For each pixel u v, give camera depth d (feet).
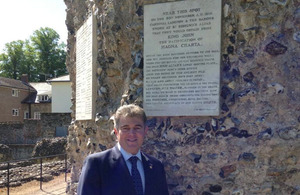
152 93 12.27
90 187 8.33
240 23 11.32
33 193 24.13
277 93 10.93
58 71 168.76
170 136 12.03
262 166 10.80
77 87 19.67
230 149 11.19
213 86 11.39
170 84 12.00
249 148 10.98
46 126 81.51
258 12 11.16
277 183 10.71
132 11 13.41
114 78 14.57
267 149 10.80
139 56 12.78
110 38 14.29
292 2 11.03
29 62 166.50
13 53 163.73
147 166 9.06
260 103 11.05
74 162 19.83
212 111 11.36
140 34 12.92
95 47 15.92
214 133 11.43
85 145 17.48
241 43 11.37
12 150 72.54
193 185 11.50
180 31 11.94
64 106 101.86
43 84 138.92
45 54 164.66
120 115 8.84
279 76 10.96
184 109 11.75
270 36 11.12
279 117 10.85
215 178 11.28
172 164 11.87
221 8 11.44
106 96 15.10
